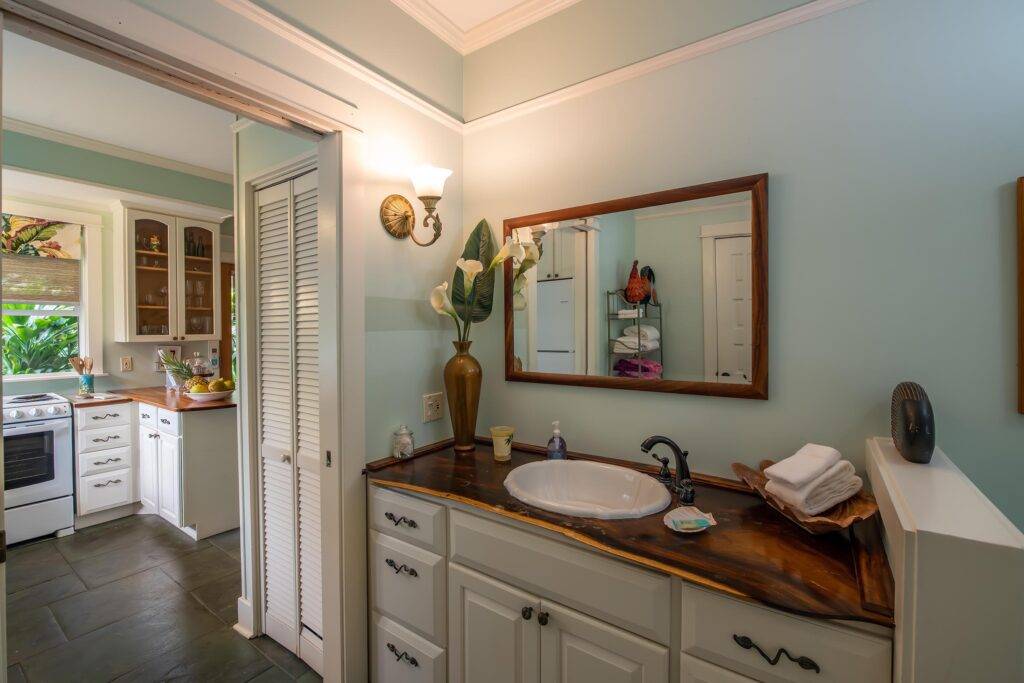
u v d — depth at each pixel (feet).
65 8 3.18
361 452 5.37
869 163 4.07
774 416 4.50
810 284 4.31
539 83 6.07
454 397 5.99
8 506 9.39
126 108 8.71
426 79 6.21
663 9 5.12
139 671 6.03
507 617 4.22
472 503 4.35
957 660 2.25
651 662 3.43
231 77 4.12
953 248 3.76
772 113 4.49
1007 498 3.60
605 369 5.52
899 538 2.48
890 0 3.97
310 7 4.84
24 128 9.29
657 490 4.47
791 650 2.90
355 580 5.35
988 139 3.65
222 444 10.29
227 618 7.18
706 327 4.83
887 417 4.01
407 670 5.03
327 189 5.21
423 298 6.22
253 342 6.82
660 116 5.15
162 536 10.05
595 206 5.52
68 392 11.48
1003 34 3.60
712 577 3.05
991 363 3.65
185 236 12.64
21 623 7.02
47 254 11.07
